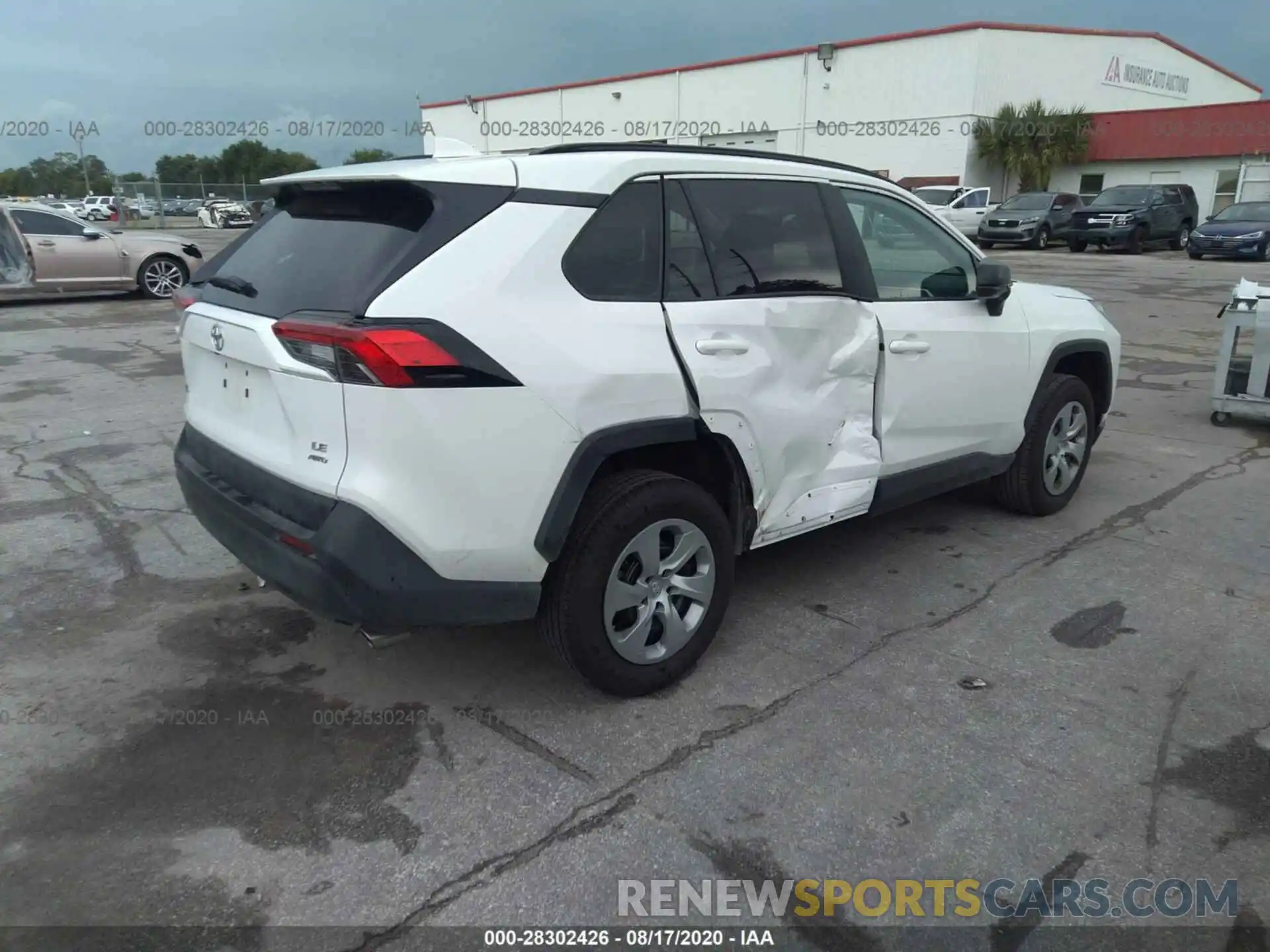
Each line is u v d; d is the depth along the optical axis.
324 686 3.39
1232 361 6.98
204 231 32.66
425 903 2.38
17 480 5.68
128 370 9.16
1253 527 4.97
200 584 4.24
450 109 43.97
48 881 2.45
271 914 2.35
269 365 2.78
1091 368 5.40
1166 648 3.66
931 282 4.23
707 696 3.32
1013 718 3.18
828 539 4.81
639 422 3.04
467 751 3.00
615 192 3.07
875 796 2.78
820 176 3.79
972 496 5.50
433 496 2.68
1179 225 25.89
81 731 3.10
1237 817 2.69
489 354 2.69
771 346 3.42
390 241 2.79
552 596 3.04
